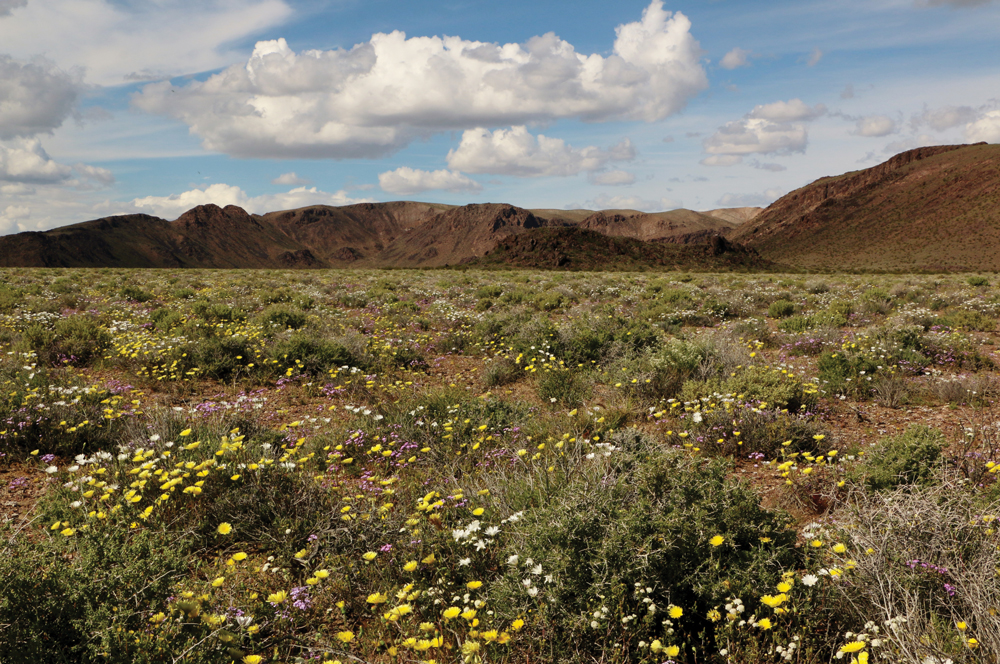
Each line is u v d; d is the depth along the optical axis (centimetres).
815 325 1332
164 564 326
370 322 1484
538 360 951
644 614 291
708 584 296
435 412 659
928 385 816
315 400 793
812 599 295
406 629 302
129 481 443
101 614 257
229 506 410
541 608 286
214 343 954
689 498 338
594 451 493
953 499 349
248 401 717
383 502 443
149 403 742
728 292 2208
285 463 467
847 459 506
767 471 535
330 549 372
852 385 809
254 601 316
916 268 17400
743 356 915
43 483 484
